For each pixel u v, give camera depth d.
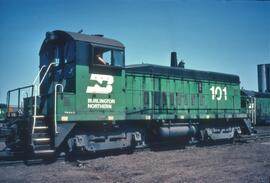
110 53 11.20
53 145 9.73
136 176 7.80
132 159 10.41
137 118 11.91
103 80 10.97
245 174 7.89
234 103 17.23
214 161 10.02
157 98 13.39
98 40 11.02
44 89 11.45
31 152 9.98
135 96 12.52
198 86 15.32
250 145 14.98
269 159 10.44
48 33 11.25
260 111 29.92
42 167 9.13
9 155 10.75
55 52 11.35
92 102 10.62
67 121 10.01
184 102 14.55
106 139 11.23
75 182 7.27
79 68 10.35
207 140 15.45
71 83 10.46
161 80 13.68
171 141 13.98
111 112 11.10
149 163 9.64
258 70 36.72
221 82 16.59
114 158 10.62
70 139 10.39
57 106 9.80
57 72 11.15
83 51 10.52
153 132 13.25
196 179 7.35
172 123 13.62
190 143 14.55
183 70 14.84
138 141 12.38
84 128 10.86
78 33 11.05
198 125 15.07
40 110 10.46
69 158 10.57
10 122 10.98
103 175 8.02
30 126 9.64
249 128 17.55
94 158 10.97
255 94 29.84
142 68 13.00
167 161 10.02
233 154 11.73
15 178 7.75
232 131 16.72
